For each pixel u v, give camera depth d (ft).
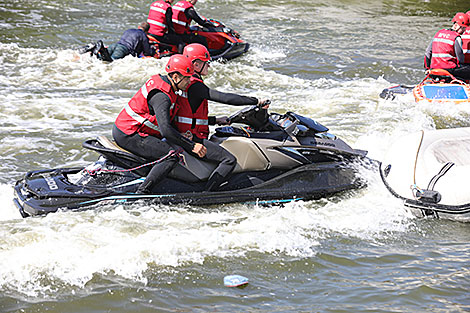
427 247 26.48
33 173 30.07
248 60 66.80
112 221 26.81
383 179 31.94
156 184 28.96
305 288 22.77
